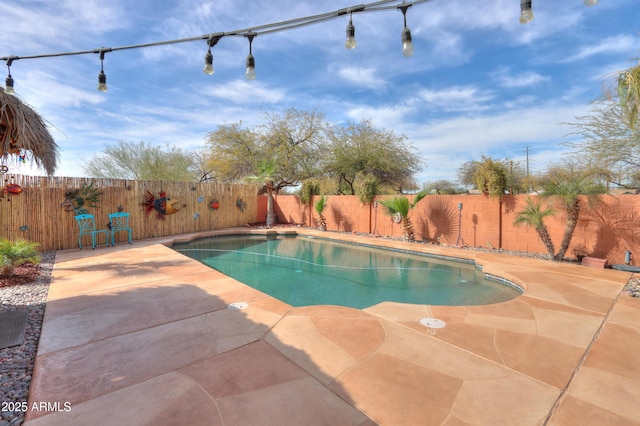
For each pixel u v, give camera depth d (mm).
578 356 2533
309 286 5570
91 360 2385
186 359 2414
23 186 7262
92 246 8133
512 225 7652
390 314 3467
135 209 9734
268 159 16516
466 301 4680
